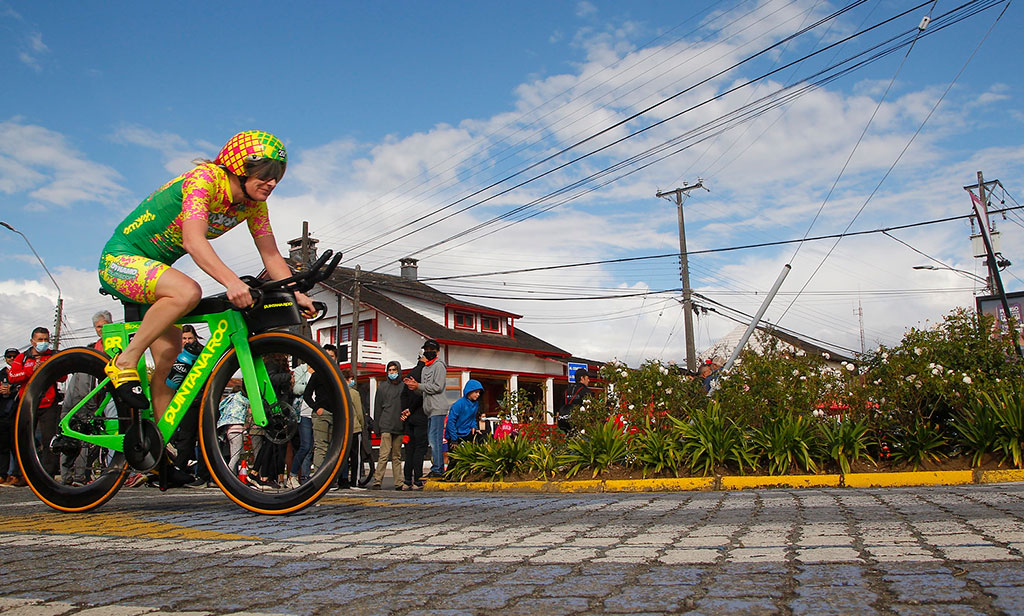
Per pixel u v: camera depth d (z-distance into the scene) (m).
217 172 4.02
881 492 5.80
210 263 3.78
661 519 4.04
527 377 34.12
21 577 2.55
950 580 2.17
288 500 4.09
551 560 2.67
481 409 33.12
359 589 2.27
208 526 3.79
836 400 8.35
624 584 2.25
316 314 4.36
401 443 9.56
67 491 4.59
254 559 2.80
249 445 6.27
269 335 4.10
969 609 1.86
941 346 8.46
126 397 3.99
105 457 4.73
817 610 1.90
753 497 5.68
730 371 8.98
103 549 3.11
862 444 7.71
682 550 2.83
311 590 2.27
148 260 4.10
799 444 7.77
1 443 8.47
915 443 7.58
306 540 3.25
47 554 3.02
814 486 7.42
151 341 4.01
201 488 8.60
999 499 4.65
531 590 2.21
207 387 4.19
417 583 2.34
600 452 8.65
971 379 7.79
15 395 8.49
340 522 3.93
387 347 30.88
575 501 5.68
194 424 4.42
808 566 2.43
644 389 9.24
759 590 2.12
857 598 2.00
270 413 4.13
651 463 8.34
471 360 31.48
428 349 9.29
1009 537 2.92
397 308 31.97
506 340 34.31
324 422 8.73
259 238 4.42
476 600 2.10
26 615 2.03
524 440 9.26
